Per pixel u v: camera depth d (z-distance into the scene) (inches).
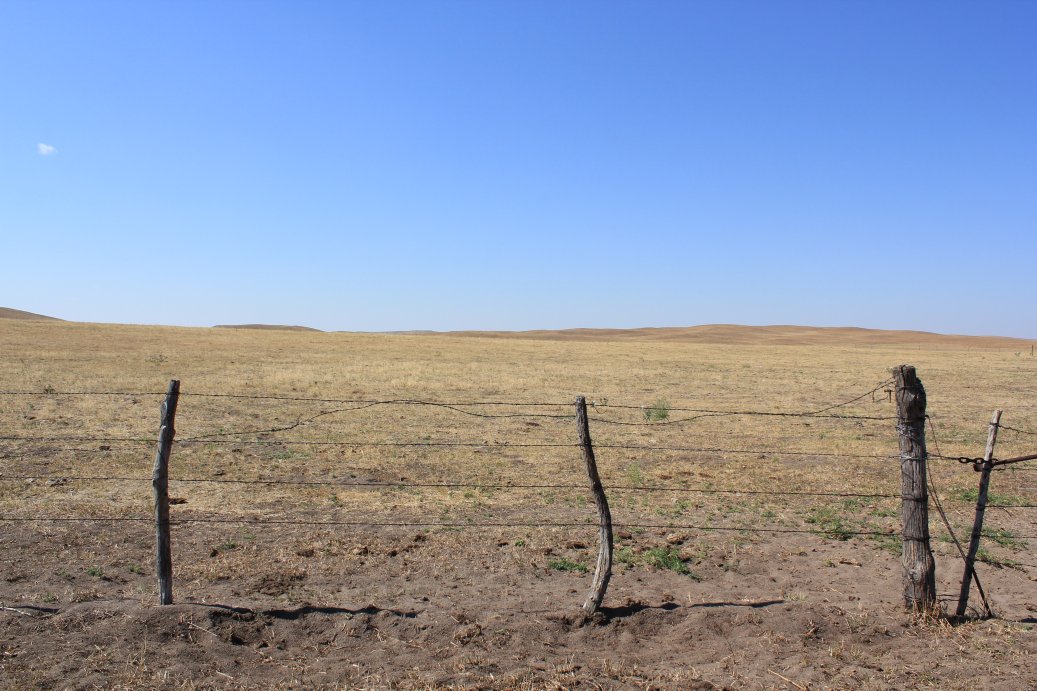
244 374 1238.9
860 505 428.8
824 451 637.9
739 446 661.9
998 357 2292.1
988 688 194.7
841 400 1079.6
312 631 224.2
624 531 365.1
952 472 533.3
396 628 226.4
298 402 922.7
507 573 298.5
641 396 1100.5
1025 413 941.8
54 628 216.8
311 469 521.0
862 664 209.2
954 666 207.8
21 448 565.0
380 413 845.8
